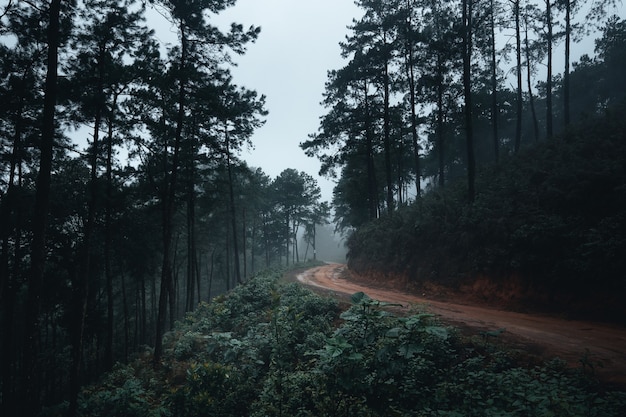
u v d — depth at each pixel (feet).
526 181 53.98
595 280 35.91
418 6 81.82
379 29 90.74
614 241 34.86
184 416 26.96
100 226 66.13
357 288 68.13
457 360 25.09
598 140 54.03
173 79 49.49
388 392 20.48
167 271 52.11
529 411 17.04
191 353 46.19
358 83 98.02
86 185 60.23
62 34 34.81
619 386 19.63
